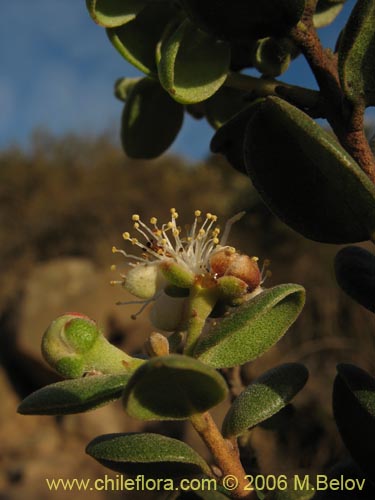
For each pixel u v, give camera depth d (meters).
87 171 1.22
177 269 0.09
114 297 0.81
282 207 0.09
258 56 0.11
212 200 1.08
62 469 0.63
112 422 0.69
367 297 0.10
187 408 0.08
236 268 0.09
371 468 0.09
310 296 0.45
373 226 0.09
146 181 1.17
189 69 0.10
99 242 1.11
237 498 0.09
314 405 0.28
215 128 0.13
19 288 0.92
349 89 0.09
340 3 0.12
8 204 1.17
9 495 0.61
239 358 0.09
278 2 0.09
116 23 0.10
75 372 0.09
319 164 0.09
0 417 0.73
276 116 0.09
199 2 0.09
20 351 0.78
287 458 0.22
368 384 0.09
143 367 0.07
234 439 0.09
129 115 0.12
